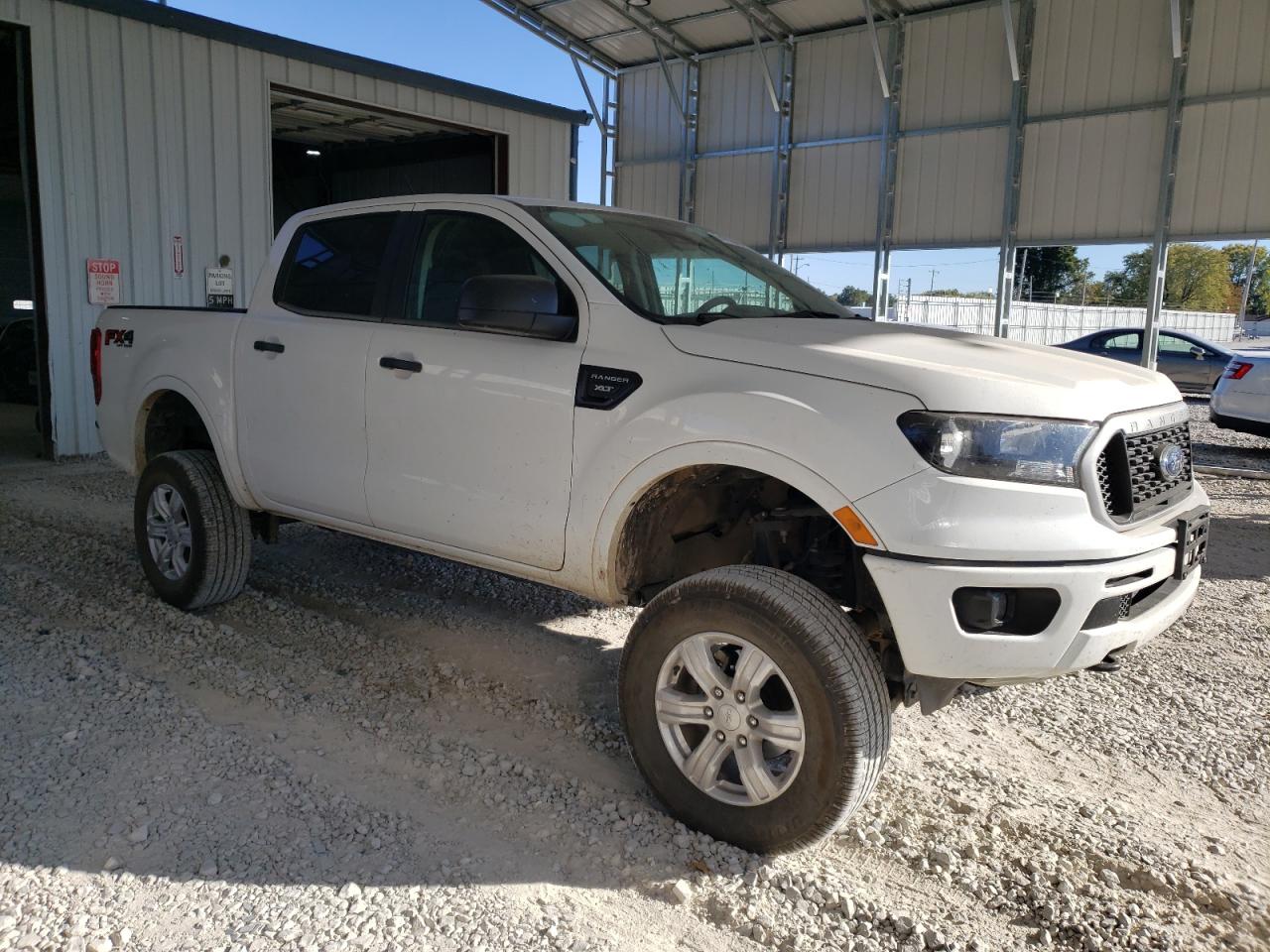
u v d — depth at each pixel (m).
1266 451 12.12
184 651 4.25
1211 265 58.59
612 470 3.16
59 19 9.12
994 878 2.81
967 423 2.65
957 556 2.58
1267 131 12.31
